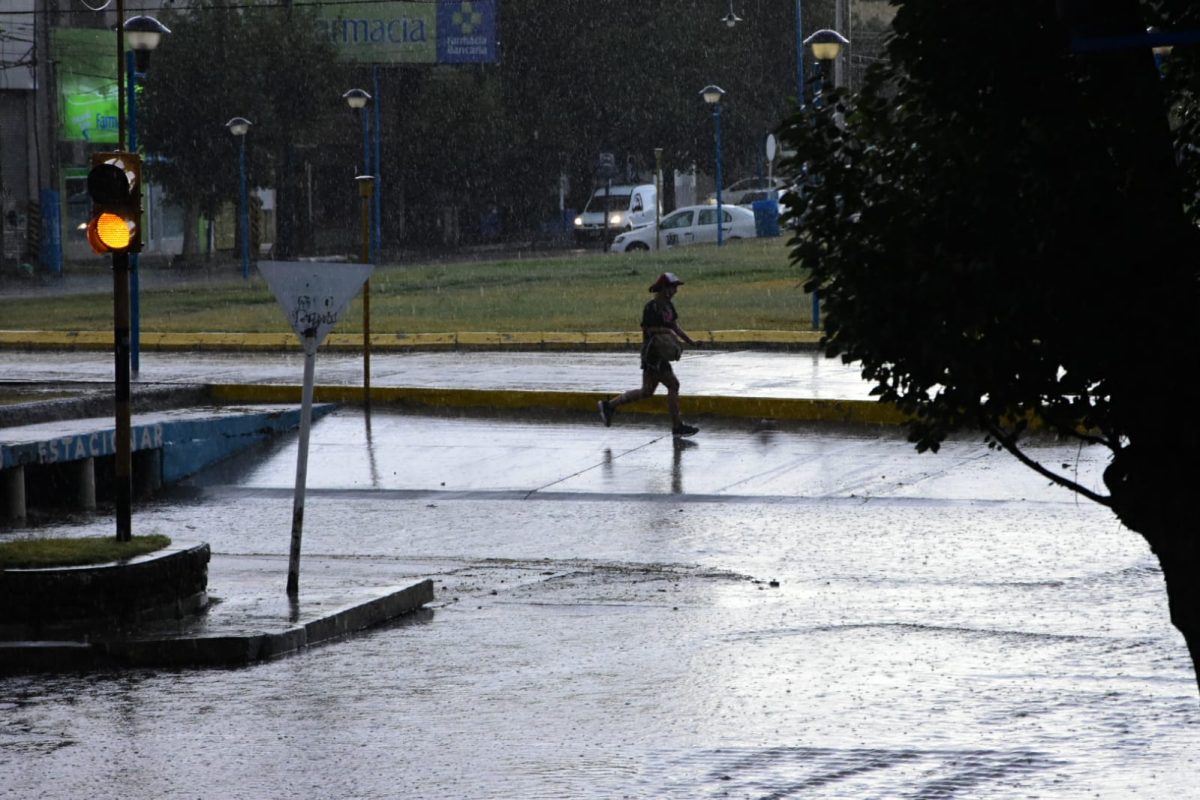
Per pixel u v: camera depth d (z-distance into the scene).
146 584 37.06
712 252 157.38
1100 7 17.42
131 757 27.38
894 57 19.55
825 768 25.77
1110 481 19.95
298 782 25.62
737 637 36.19
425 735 28.44
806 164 20.52
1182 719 28.53
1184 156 20.80
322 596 39.97
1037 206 18.48
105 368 90.44
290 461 65.00
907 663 33.31
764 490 57.22
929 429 20.88
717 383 78.12
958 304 19.03
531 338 98.56
